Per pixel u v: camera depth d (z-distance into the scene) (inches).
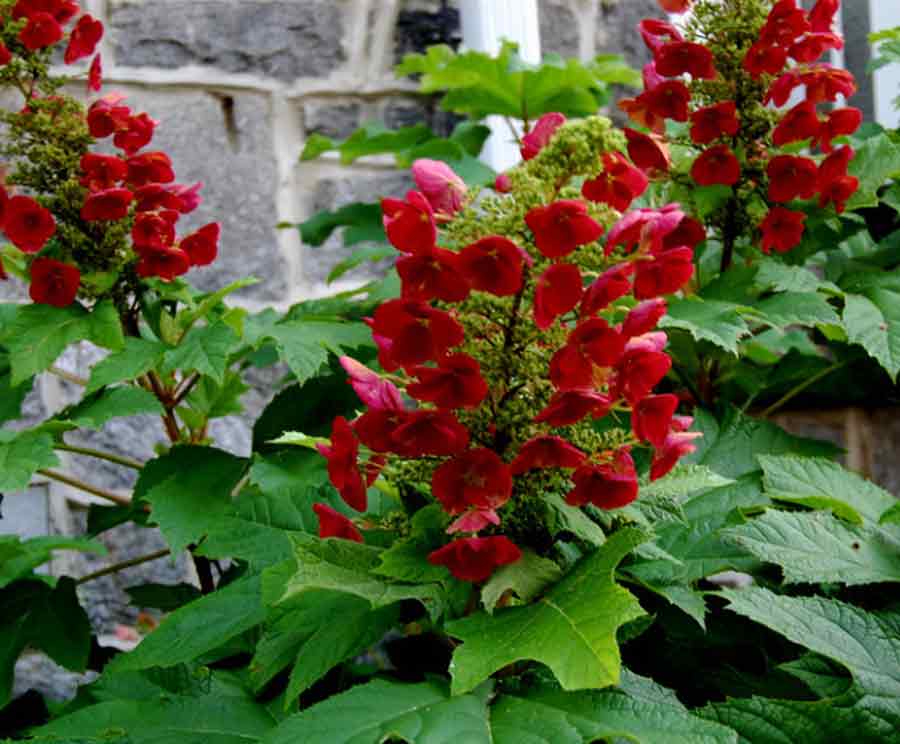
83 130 40.5
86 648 42.9
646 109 39.5
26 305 39.9
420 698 28.1
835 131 39.4
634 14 71.9
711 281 41.6
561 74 55.4
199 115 61.5
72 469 57.3
